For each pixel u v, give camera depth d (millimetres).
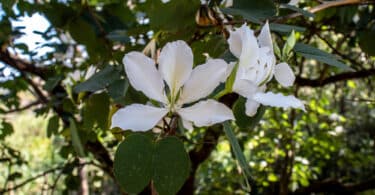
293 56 518
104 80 574
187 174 384
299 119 1981
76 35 776
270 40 456
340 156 2566
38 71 1200
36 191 2693
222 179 2084
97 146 1457
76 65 1200
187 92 422
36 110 1131
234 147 403
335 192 1915
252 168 1946
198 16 561
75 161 1425
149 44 586
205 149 1556
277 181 2055
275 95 438
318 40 1601
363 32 842
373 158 2604
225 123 419
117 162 379
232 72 416
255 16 546
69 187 1475
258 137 1891
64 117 1062
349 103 2723
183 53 417
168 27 562
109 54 784
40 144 3152
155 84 420
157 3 548
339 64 461
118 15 895
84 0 802
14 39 1163
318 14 901
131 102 565
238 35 459
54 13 773
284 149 2039
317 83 1334
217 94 430
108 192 2783
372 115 2863
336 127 2125
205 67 421
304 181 1941
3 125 1262
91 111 677
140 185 380
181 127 525
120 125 403
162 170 383
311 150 2010
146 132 463
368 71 1146
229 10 547
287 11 745
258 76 439
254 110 456
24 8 837
